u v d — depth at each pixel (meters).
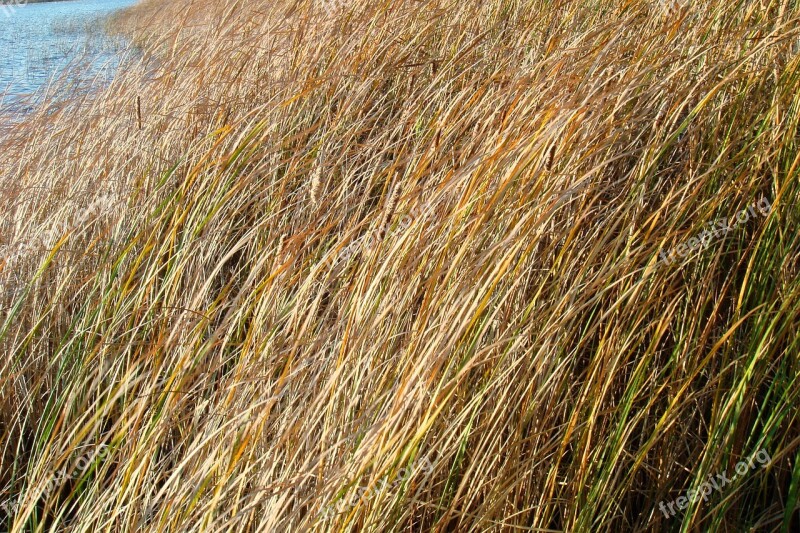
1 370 3.84
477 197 3.14
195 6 5.55
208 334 3.69
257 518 3.12
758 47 3.35
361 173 4.02
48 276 4.12
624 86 3.31
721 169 3.45
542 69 3.74
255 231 3.75
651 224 3.29
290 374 3.02
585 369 3.35
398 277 3.19
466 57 4.26
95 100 5.15
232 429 3.01
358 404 3.18
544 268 3.31
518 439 3.04
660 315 3.34
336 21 4.69
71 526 3.22
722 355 3.21
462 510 3.01
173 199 3.90
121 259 3.76
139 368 3.66
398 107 4.48
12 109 5.79
